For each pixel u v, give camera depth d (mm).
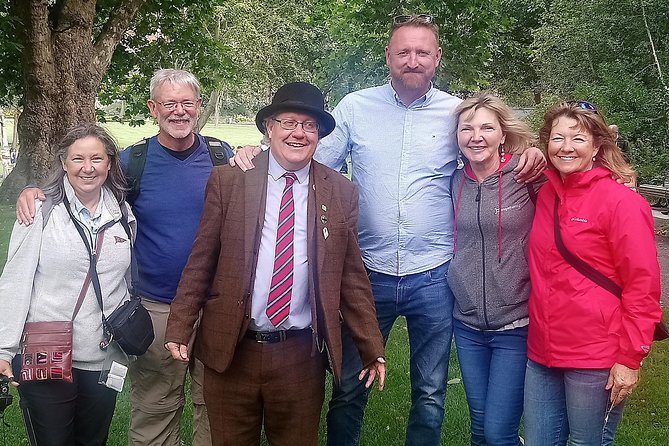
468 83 12039
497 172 2986
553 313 2662
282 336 2717
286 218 2682
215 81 15195
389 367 5098
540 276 2725
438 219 3238
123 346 2783
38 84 10789
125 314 2789
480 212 2980
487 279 2963
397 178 3238
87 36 11078
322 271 2656
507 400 2971
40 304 2654
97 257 2729
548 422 2781
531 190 2908
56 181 2750
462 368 3160
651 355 5418
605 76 13445
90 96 11305
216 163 3252
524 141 3043
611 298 2570
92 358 2746
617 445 3844
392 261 3266
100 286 2734
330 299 2684
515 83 20734
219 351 2668
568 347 2629
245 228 2631
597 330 2574
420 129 3252
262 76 21344
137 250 3148
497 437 2996
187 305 2699
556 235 2662
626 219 2508
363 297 2859
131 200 3127
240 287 2633
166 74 3129
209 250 2723
